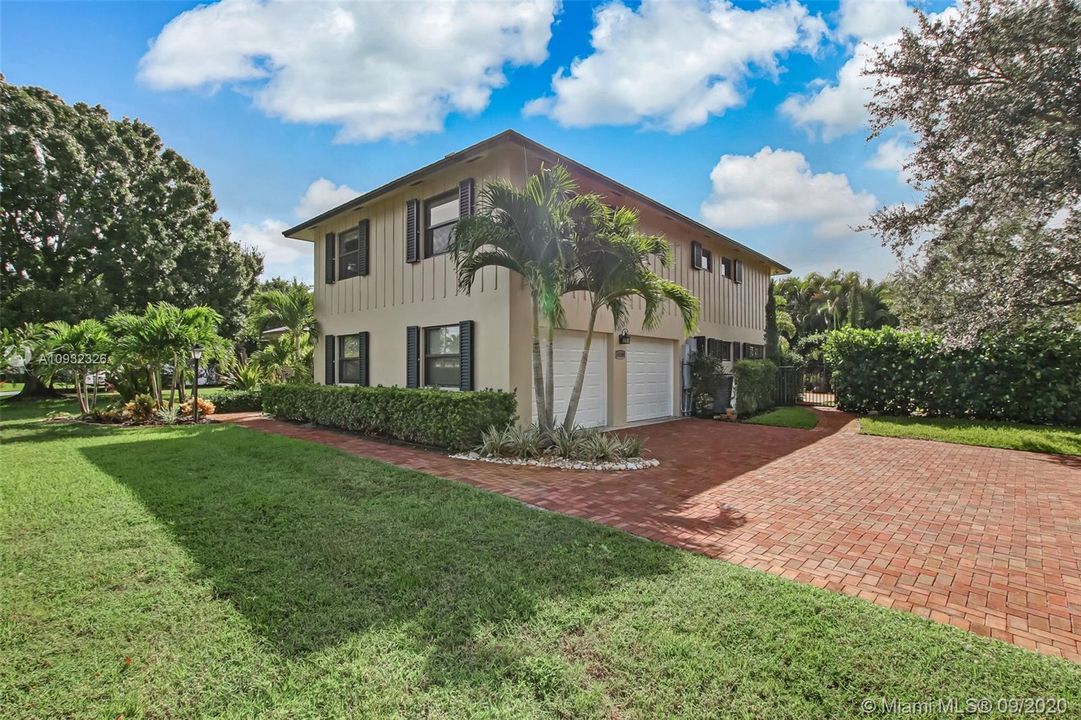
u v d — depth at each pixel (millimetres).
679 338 13883
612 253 7551
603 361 11516
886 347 14109
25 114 20438
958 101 8617
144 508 5086
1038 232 9328
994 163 8469
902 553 4207
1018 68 7812
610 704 2316
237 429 10891
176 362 12406
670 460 8016
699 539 4480
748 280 19000
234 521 4723
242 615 3051
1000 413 12383
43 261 21094
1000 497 5996
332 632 2879
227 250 26938
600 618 3035
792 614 3088
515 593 3346
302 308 13945
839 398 15125
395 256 11695
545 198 7340
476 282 9820
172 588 3391
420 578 3557
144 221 22891
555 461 7480
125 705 2305
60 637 2818
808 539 4508
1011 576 3785
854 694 2387
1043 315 9477
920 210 9820
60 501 5309
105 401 17844
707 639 2814
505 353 9289
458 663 2609
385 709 2283
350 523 4695
